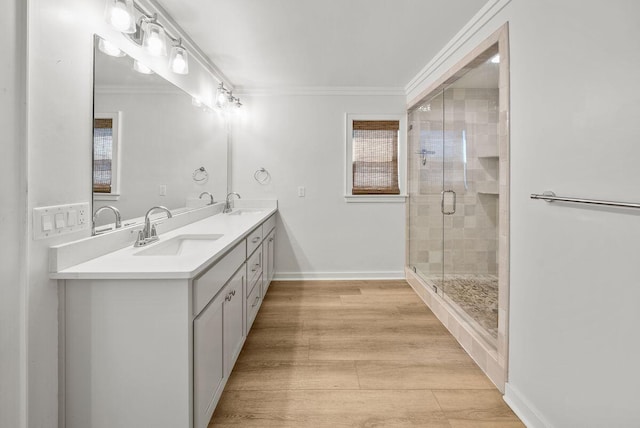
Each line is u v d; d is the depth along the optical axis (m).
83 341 1.36
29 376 1.24
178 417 1.37
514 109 1.85
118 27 1.60
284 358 2.31
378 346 2.49
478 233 2.39
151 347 1.36
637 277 1.13
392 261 4.13
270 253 3.69
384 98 4.06
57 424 1.36
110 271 1.34
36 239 1.26
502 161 1.95
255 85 3.95
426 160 3.48
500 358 1.96
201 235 2.23
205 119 3.14
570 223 1.43
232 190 4.05
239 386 1.99
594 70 1.29
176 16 2.38
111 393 1.37
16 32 1.19
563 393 1.47
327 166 4.07
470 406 1.83
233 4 2.23
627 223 1.16
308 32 2.62
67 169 1.44
